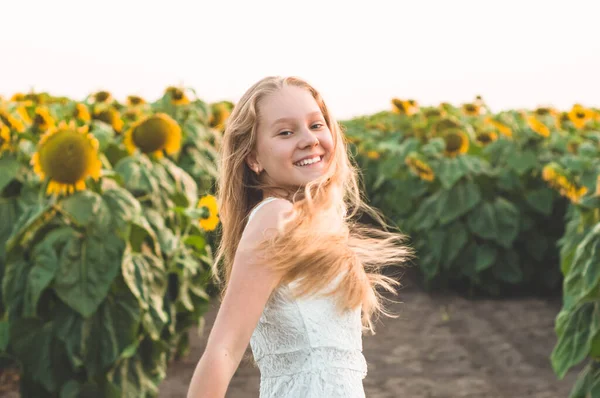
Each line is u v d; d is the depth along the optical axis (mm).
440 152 8258
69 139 3893
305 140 1920
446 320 7078
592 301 3721
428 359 5922
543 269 8078
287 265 1775
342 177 2020
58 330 3943
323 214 1904
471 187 7723
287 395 1842
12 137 4758
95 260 3881
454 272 8070
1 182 4469
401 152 8875
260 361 1928
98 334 3963
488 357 5953
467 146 8000
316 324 1829
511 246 7629
